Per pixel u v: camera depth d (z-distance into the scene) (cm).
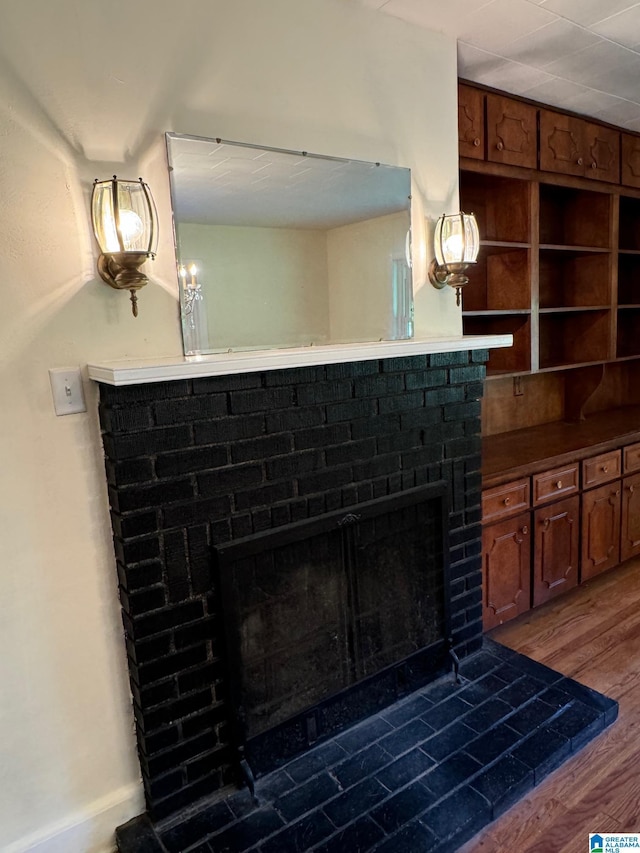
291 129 174
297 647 180
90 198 144
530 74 230
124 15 144
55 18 135
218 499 160
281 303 176
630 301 377
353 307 191
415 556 205
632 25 196
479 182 269
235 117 163
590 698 205
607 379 376
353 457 185
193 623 161
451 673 220
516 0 181
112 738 163
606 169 294
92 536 154
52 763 155
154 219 144
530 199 265
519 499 251
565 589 278
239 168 165
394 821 159
